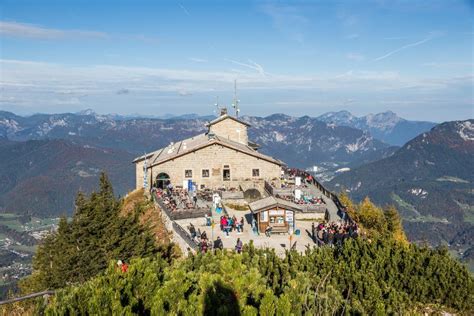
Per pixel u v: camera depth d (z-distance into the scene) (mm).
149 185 69750
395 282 21531
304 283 17562
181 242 44062
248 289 16000
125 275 16203
